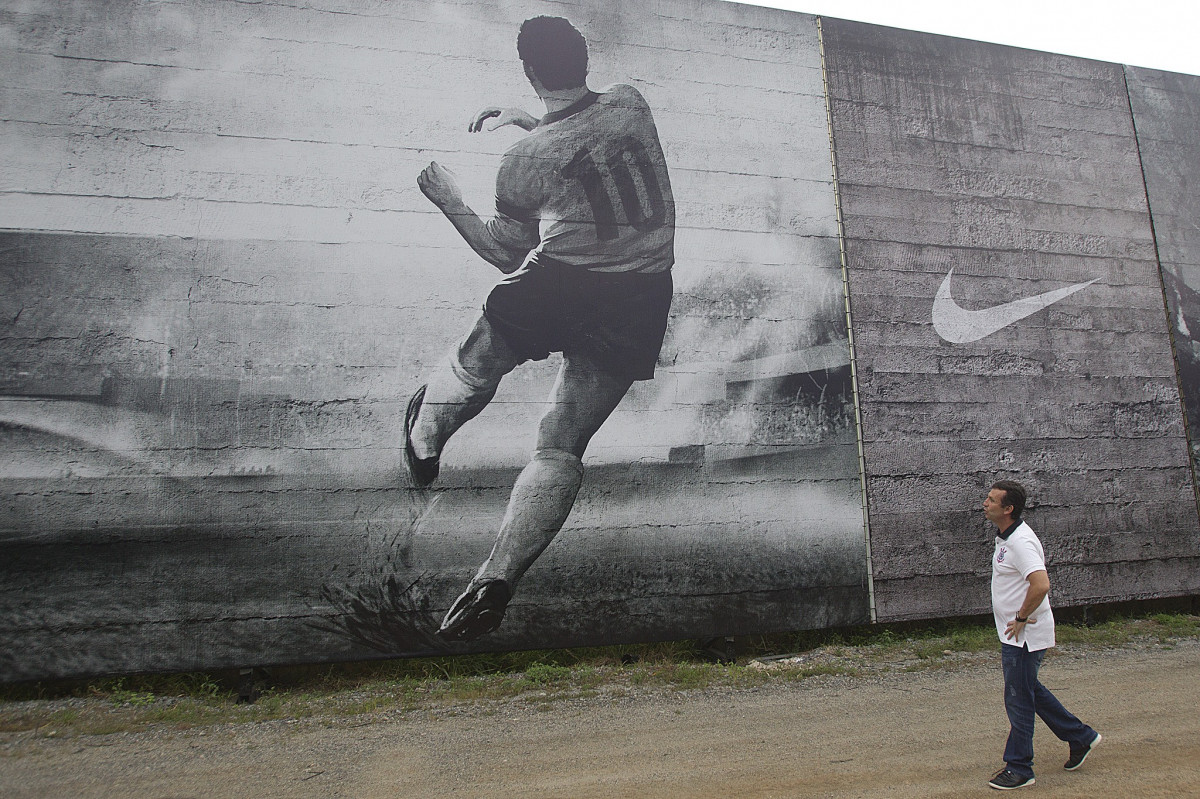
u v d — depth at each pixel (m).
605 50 9.84
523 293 9.08
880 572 9.73
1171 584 11.09
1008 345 10.91
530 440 8.84
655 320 9.45
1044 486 10.71
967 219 11.04
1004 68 11.71
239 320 8.20
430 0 9.29
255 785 5.37
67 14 8.22
